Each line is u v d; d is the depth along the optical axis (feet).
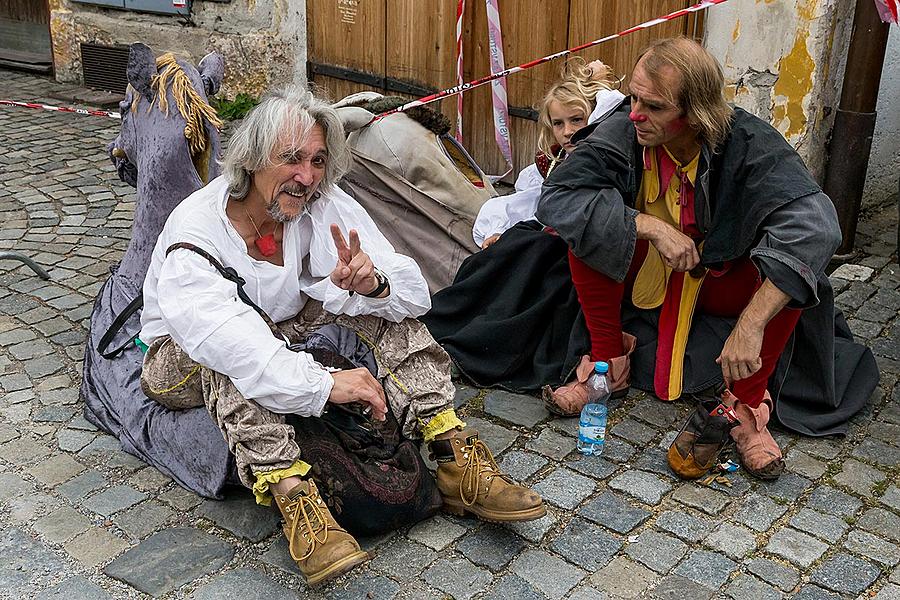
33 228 16.78
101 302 12.01
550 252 11.89
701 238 9.98
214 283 8.12
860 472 9.84
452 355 11.60
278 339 8.18
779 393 10.55
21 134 22.50
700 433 9.59
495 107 17.76
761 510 9.23
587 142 10.07
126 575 8.28
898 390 11.38
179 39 24.70
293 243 8.79
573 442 10.39
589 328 10.84
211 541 8.74
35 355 12.22
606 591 8.13
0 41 29.86
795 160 9.18
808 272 8.83
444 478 8.93
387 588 8.15
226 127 23.03
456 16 18.29
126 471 9.80
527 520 8.41
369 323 9.12
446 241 13.51
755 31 14.76
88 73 26.73
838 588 8.18
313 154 8.21
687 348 10.73
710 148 9.32
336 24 20.58
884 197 17.33
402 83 19.76
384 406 8.36
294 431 8.26
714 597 8.07
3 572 8.32
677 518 9.11
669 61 8.93
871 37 13.97
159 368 9.16
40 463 9.93
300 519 7.95
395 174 13.25
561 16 16.89
